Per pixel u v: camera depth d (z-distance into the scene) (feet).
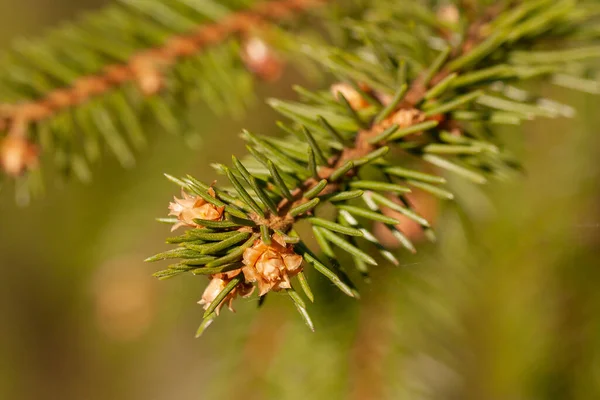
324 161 0.98
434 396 1.46
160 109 1.26
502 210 1.50
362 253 0.94
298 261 0.91
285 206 0.95
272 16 1.28
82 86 1.24
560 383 1.43
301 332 1.43
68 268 2.37
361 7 1.25
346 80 1.06
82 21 1.26
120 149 1.24
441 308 1.39
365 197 0.99
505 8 1.13
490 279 1.50
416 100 1.04
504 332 1.50
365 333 1.39
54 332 3.05
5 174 1.22
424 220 0.97
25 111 1.22
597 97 1.50
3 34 2.96
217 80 1.26
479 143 1.03
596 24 1.15
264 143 0.98
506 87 1.11
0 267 2.86
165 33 1.26
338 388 1.40
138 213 1.87
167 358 2.92
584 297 1.44
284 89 1.86
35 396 3.18
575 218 1.49
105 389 3.05
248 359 1.49
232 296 0.93
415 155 1.02
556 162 1.53
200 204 0.93
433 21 1.13
